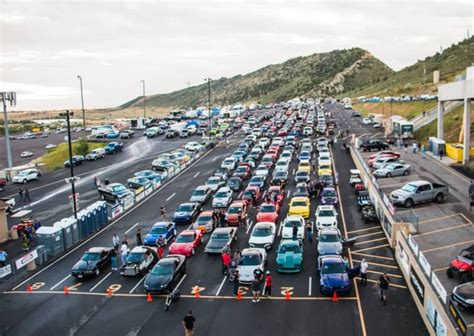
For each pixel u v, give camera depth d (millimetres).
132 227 42344
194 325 23281
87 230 40656
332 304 24797
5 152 108875
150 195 54219
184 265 30312
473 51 158000
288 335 21797
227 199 45750
